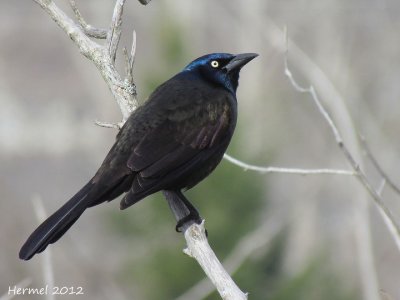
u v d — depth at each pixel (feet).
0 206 68.39
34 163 92.84
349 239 63.05
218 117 29.12
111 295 60.18
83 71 83.41
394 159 58.44
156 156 27.63
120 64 80.84
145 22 79.25
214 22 76.74
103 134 80.23
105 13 78.33
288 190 65.98
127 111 28.76
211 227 48.52
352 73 68.49
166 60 51.03
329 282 49.96
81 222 70.74
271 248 50.31
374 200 28.99
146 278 50.29
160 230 50.85
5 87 101.86
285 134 68.74
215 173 49.08
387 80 70.85
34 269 63.10
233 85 30.68
